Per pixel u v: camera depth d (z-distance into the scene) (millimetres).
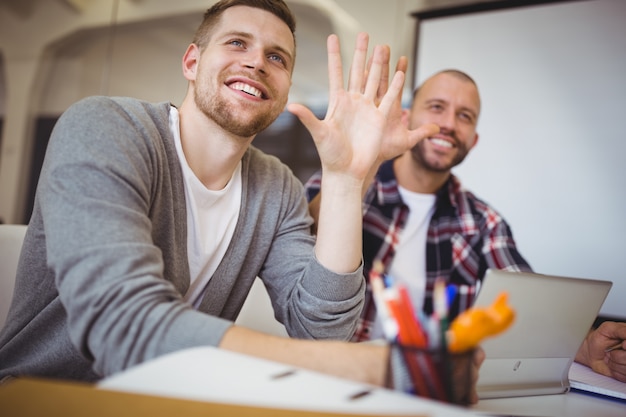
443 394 567
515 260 2145
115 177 921
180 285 1164
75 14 4148
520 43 2262
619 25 2123
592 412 903
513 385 962
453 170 2223
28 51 4371
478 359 802
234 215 1272
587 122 2143
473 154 2252
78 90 4152
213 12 1306
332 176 1137
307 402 507
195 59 1307
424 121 2324
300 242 1340
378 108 1151
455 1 2400
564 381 1044
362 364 716
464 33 2365
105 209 869
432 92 2344
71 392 489
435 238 2143
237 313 1340
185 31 3646
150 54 3807
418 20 2492
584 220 2109
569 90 2178
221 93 1207
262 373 577
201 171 1229
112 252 812
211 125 1210
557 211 2145
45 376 1050
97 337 771
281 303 1271
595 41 2152
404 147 1400
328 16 2816
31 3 4379
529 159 2195
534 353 959
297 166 2797
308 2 2885
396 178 2176
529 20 2254
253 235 1306
